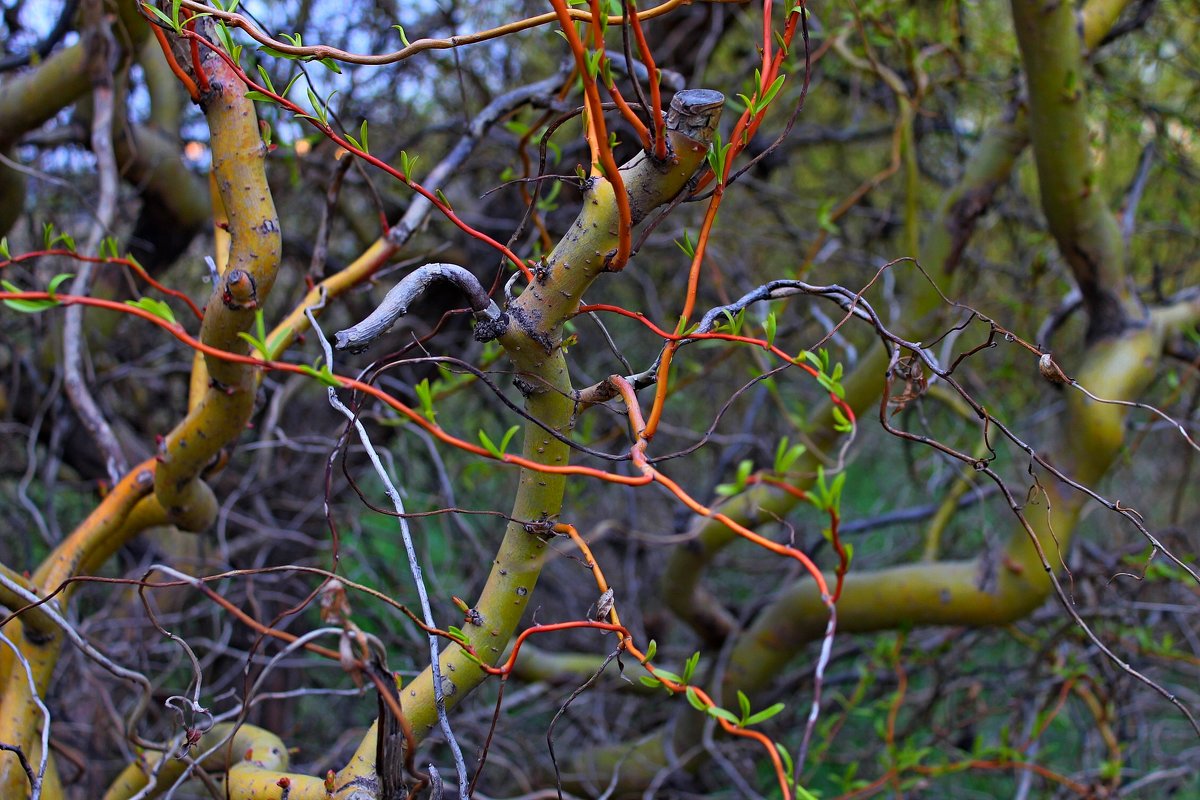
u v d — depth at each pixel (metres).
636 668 2.37
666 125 0.85
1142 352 1.79
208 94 0.94
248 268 0.97
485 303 0.85
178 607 2.07
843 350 2.94
